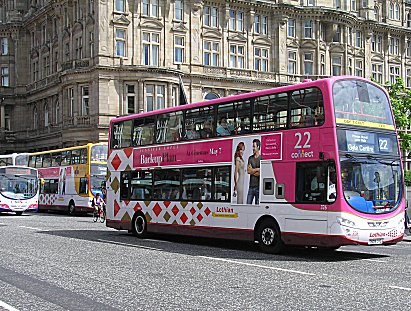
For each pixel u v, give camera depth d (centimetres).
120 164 2702
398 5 7869
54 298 1156
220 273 1484
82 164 4528
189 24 6178
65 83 5925
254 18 6644
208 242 2434
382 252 2131
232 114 2136
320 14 6831
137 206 2573
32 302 1118
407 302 1110
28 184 4656
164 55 5981
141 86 5684
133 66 5659
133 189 2612
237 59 6525
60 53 6475
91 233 2770
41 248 2039
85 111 5816
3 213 5028
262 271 1524
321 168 1791
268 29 6744
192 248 2158
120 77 5684
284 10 6719
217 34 6391
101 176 4484
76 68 5809
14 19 7575
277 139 1941
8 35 7612
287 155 1900
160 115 2491
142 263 1673
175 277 1413
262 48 6694
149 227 2495
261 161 1991
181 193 2330
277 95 1964
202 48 6291
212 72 6288
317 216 1788
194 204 2256
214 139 2197
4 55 7625
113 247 2117
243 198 2048
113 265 1625
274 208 1930
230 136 2125
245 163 2053
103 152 4519
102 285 1301
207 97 6272
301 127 1866
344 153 1766
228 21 6462
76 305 1088
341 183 1742
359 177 1781
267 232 1959
